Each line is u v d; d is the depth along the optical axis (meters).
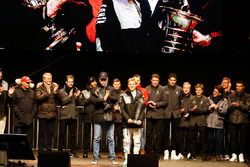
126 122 9.16
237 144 10.35
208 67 12.54
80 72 12.73
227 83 10.44
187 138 10.65
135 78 9.80
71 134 10.50
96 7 11.70
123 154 10.64
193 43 11.64
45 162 7.84
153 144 10.67
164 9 11.69
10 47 11.69
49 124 9.94
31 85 10.22
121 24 11.71
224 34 12.20
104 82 9.35
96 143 9.42
